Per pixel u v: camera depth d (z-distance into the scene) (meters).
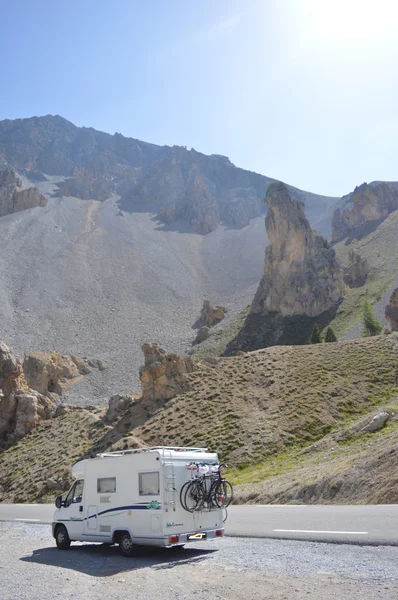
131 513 17.39
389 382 52.22
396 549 13.68
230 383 56.66
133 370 140.12
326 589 10.84
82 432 57.81
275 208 173.38
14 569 15.46
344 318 138.38
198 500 17.31
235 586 11.85
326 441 38.09
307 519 19.75
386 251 174.00
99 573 14.62
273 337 144.75
